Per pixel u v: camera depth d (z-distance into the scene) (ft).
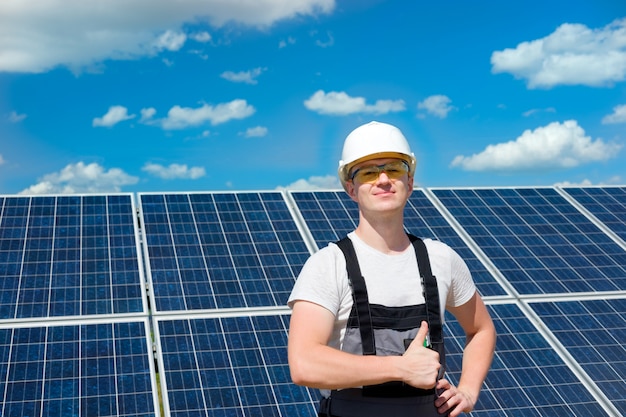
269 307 47.01
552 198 65.41
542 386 43.47
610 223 62.13
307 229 55.36
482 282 52.06
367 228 15.23
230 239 53.57
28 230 52.03
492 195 64.34
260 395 40.50
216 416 38.93
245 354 43.01
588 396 43.14
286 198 59.82
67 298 45.98
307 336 14.06
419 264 15.20
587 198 66.18
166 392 39.91
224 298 47.44
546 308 50.06
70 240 51.57
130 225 53.98
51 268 48.52
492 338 16.94
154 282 48.14
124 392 39.65
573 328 48.42
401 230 15.48
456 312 16.75
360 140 15.15
